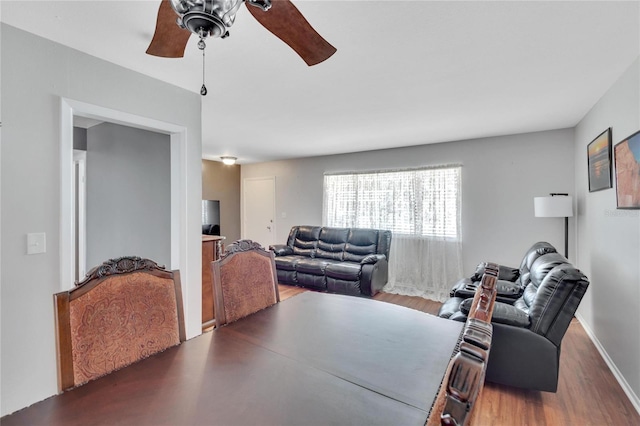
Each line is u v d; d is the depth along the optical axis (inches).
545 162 155.7
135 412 35.1
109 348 46.9
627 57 80.0
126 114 87.0
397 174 198.7
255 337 55.7
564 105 117.1
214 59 81.7
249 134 165.0
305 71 89.0
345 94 106.9
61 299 43.3
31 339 70.0
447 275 179.6
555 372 80.4
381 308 72.2
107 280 48.5
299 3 58.4
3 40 66.4
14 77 67.9
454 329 59.9
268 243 269.0
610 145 98.7
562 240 153.2
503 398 83.8
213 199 263.9
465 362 22.4
